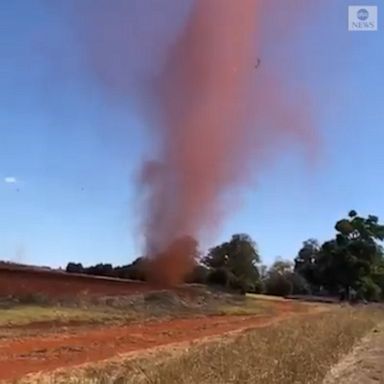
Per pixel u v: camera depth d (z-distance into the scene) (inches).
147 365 682.8
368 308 3100.4
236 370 613.0
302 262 4889.3
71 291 1567.4
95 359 788.6
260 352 763.4
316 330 1240.2
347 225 4667.8
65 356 801.6
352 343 1280.8
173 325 1435.8
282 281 4158.5
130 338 1066.7
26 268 1717.5
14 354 788.6
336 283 4613.7
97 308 1485.0
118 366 703.1
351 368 926.4
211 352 741.9
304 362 753.6
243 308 2295.8
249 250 3356.3
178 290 2267.5
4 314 1131.9
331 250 4653.1
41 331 1037.8
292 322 1544.0
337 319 1721.2
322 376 768.3
